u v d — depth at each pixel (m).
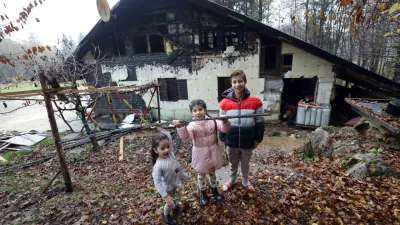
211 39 12.52
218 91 11.41
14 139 9.70
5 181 5.08
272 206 2.94
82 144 8.41
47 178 5.00
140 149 7.69
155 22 10.94
